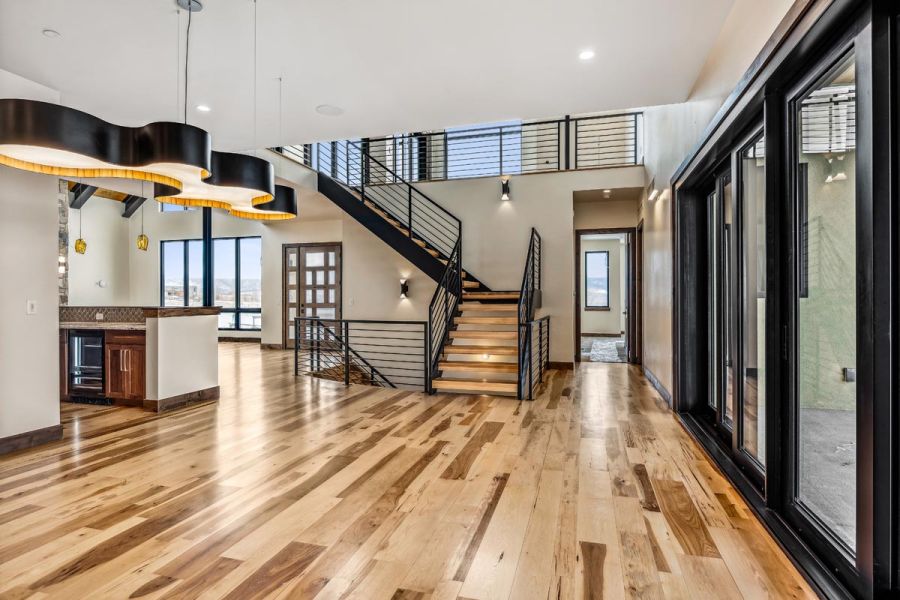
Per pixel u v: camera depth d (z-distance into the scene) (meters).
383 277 8.41
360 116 4.96
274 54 3.69
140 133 2.93
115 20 3.21
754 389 3.02
